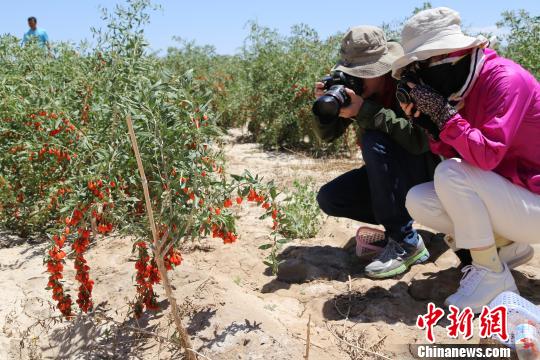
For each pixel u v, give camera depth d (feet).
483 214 8.80
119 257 11.64
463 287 9.15
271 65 28.25
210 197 8.63
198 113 8.30
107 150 9.36
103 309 10.06
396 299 9.76
